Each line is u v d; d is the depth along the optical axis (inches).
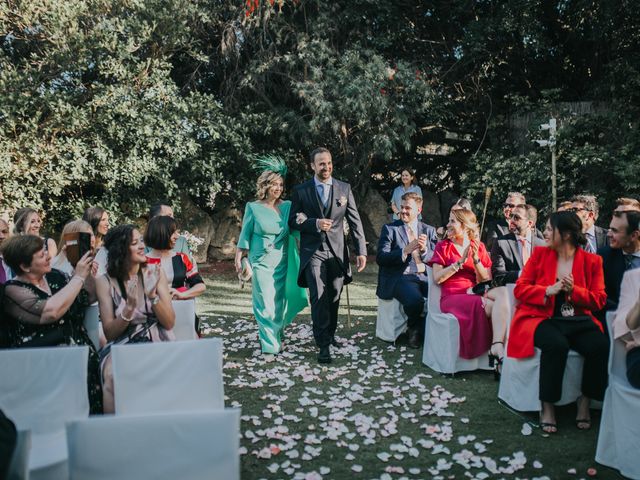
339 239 232.4
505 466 134.6
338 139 504.4
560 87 532.1
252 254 235.9
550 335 154.9
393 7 495.5
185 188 485.1
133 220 470.0
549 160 471.8
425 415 166.2
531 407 162.2
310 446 144.1
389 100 474.6
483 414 167.0
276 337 234.1
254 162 488.7
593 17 470.3
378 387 192.5
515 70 544.7
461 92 550.3
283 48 497.4
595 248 219.5
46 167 410.9
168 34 451.8
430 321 214.4
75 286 130.6
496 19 486.9
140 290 142.7
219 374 123.6
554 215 165.8
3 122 395.2
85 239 137.8
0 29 414.6
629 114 463.5
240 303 350.6
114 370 119.8
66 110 397.4
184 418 84.5
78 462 82.4
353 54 464.8
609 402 133.8
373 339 260.4
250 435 150.3
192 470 84.4
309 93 461.1
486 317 205.6
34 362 116.5
